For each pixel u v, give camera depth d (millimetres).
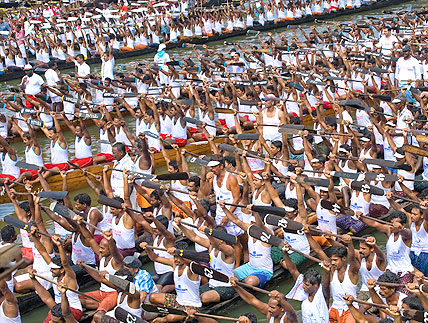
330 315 8367
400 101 14445
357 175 10164
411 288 7215
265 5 36031
